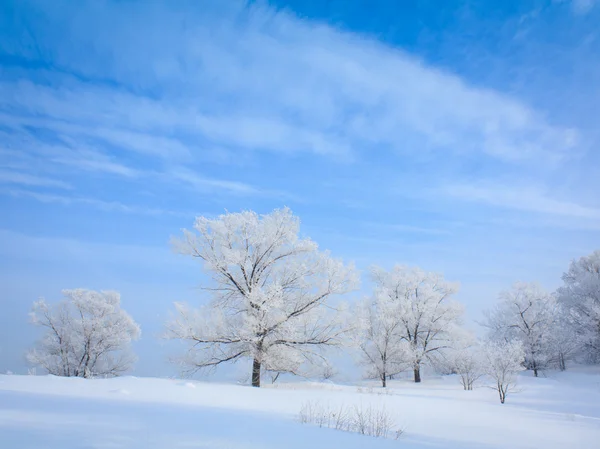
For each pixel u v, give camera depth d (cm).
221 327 2147
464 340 3622
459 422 1087
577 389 2672
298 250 2322
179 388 1285
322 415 931
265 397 1312
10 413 554
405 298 3856
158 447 413
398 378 3812
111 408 686
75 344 3262
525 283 4397
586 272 4394
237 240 2286
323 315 2223
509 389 2609
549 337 4156
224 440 488
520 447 763
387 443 620
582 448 806
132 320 3459
